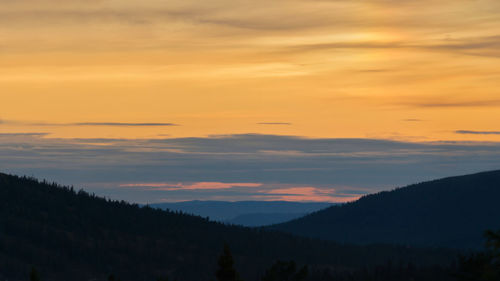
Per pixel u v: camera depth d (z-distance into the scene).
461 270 75.81
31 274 76.75
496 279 39.34
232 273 73.81
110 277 97.69
